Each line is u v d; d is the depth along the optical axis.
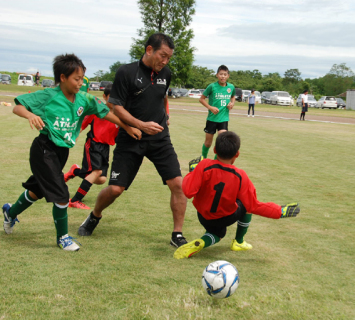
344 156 9.06
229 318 2.28
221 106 7.65
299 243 3.64
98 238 3.62
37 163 3.19
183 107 30.02
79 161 7.37
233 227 4.15
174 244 3.45
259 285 2.75
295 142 11.41
